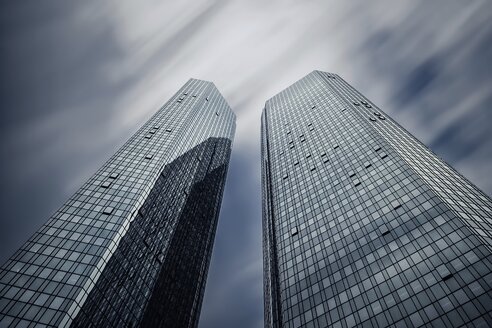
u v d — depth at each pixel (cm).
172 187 10344
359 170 7750
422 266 4634
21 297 4838
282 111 14975
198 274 10962
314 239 6712
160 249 8681
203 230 12575
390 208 6078
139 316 6688
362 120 9769
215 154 16475
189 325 9219
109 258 6100
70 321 4753
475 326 3581
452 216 5109
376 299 4628
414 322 4006
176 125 12594
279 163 10875
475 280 4022
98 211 7000
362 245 5725
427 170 6988
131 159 9494
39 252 5716
